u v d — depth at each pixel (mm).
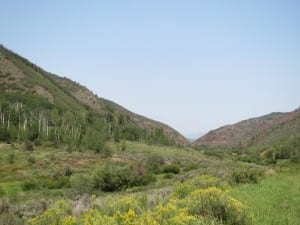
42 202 18203
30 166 65312
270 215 11398
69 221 9203
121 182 41781
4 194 35438
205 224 8547
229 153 146625
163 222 8531
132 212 8883
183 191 14836
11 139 99500
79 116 134750
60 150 92438
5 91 196250
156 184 41469
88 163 73188
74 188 39000
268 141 191000
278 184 20562
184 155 114875
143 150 115375
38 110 151750
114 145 118688
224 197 10336
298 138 134000
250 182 22688
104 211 10977
